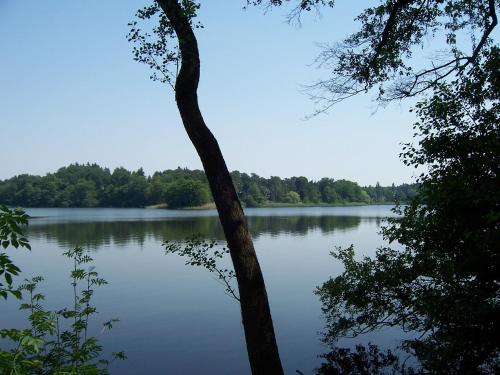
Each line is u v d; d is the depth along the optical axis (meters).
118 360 11.88
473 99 6.04
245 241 4.96
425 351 5.86
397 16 7.20
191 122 4.96
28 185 153.88
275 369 4.83
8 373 2.87
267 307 4.98
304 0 6.59
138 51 5.15
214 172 4.99
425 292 6.05
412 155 6.38
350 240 43.53
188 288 21.39
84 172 171.25
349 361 7.70
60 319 14.52
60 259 30.30
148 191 152.50
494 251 5.29
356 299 7.14
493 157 5.59
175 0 4.88
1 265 3.11
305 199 169.88
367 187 188.12
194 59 4.96
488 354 5.46
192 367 11.50
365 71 7.28
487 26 7.06
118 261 30.09
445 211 5.83
